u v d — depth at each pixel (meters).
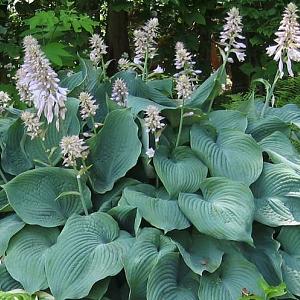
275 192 2.64
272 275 2.51
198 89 3.07
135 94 3.08
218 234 2.37
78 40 5.13
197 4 5.64
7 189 2.62
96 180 2.78
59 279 2.36
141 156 2.73
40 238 2.62
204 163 2.71
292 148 2.88
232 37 2.91
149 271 2.38
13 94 4.36
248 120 3.07
